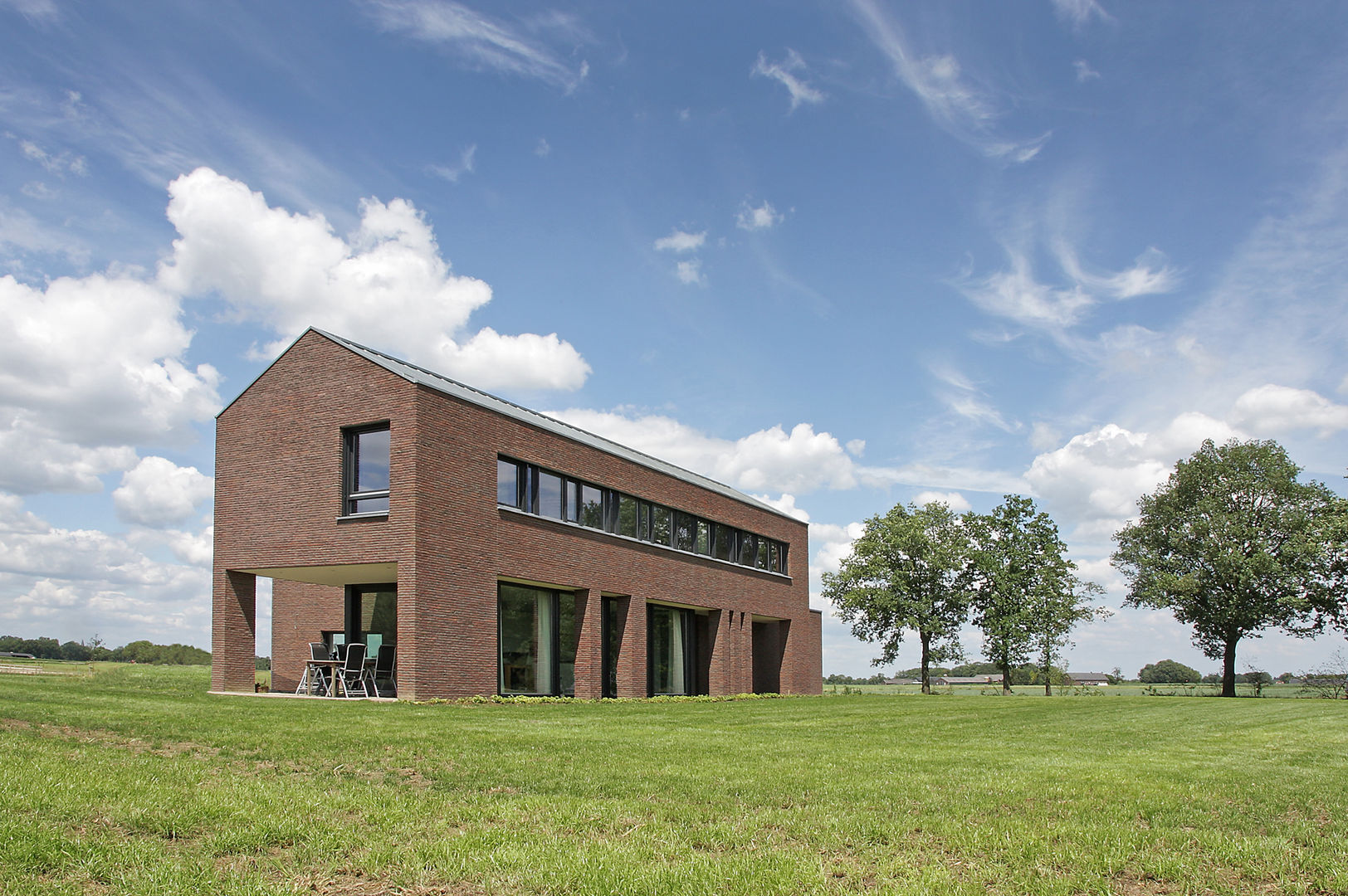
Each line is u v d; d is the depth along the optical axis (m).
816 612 45.66
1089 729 18.05
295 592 28.30
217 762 9.95
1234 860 6.67
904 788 9.41
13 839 6.06
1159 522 47.75
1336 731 18.33
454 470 22.17
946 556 47.31
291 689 27.78
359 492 22.00
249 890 5.48
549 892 5.64
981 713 22.72
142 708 14.37
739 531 36.66
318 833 6.77
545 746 12.35
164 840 6.55
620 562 28.55
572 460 26.59
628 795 8.76
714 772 10.30
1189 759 12.81
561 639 26.81
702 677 35.03
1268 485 44.94
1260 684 48.50
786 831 7.34
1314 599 43.34
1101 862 6.52
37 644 69.12
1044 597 46.38
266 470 22.97
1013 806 8.57
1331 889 6.05
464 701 20.94
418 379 21.34
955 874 6.25
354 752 10.96
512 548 23.98
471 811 7.64
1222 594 45.03
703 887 5.70
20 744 10.12
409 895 5.63
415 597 20.67
